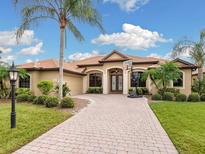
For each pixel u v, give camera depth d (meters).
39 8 13.51
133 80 24.33
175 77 18.94
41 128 7.59
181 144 5.92
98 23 14.12
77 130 7.49
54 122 8.60
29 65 22.30
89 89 27.19
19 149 5.57
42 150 5.51
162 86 20.33
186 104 14.30
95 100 17.05
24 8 13.34
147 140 6.37
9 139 6.26
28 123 8.14
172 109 11.98
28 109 11.20
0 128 7.36
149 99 18.30
